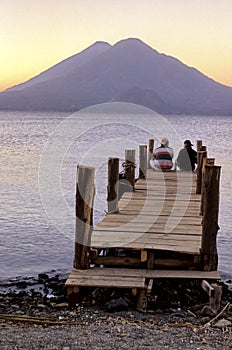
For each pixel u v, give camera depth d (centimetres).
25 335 679
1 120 15562
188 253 859
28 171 3297
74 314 792
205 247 862
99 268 873
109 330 705
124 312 800
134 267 885
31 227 1723
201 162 1445
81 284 798
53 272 1245
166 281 916
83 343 646
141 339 667
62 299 940
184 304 872
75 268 864
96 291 879
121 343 648
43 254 1402
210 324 741
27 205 2116
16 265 1299
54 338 666
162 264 880
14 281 1156
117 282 803
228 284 1145
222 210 2047
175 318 781
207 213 859
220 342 664
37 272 1242
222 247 1480
